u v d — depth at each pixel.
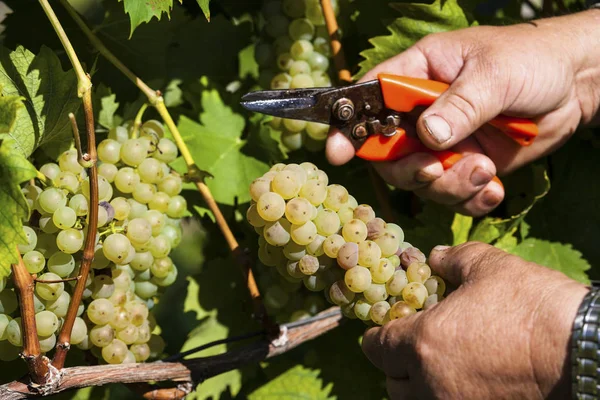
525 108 0.67
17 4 0.67
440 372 0.56
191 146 0.70
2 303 0.55
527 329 0.54
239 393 0.73
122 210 0.58
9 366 0.61
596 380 0.52
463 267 0.58
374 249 0.57
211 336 0.70
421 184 0.68
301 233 0.56
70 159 0.58
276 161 0.71
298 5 0.69
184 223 0.79
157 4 0.57
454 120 0.64
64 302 0.56
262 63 0.71
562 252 0.71
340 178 0.72
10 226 0.52
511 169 0.71
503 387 0.55
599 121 0.71
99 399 0.68
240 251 0.64
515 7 0.72
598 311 0.52
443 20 0.69
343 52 0.70
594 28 0.69
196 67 0.73
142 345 0.61
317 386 0.70
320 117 0.65
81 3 0.78
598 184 0.72
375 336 0.58
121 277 0.59
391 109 0.65
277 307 0.69
